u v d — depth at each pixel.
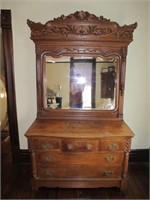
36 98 2.43
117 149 1.93
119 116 2.32
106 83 2.32
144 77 2.48
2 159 2.75
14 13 2.31
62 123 2.20
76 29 2.12
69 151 1.92
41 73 2.24
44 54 2.21
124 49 2.19
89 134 1.89
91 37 2.15
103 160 1.96
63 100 2.34
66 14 2.32
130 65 2.45
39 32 2.11
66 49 2.20
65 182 2.04
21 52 2.39
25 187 2.15
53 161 1.96
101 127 2.09
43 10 2.31
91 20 2.09
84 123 2.21
